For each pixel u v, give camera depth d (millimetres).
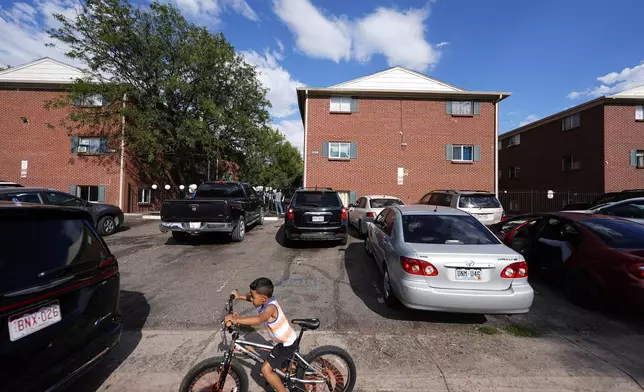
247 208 9805
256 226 12086
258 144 19125
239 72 18062
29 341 1898
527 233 5844
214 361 2256
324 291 4957
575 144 19688
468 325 3818
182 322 3822
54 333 2061
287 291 4941
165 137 16406
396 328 3715
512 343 3381
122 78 16172
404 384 2658
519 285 3475
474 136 17016
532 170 23656
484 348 3268
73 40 14836
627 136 17594
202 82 16266
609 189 17516
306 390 2410
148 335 3482
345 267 6293
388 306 4316
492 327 3762
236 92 18266
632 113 17688
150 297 4648
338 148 16906
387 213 5500
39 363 1935
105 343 2465
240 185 9969
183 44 15930
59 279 2174
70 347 2168
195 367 2242
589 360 3045
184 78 16219
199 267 6250
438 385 2650
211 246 8242
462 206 8852
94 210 9250
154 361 2961
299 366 2371
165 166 19766
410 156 16891
